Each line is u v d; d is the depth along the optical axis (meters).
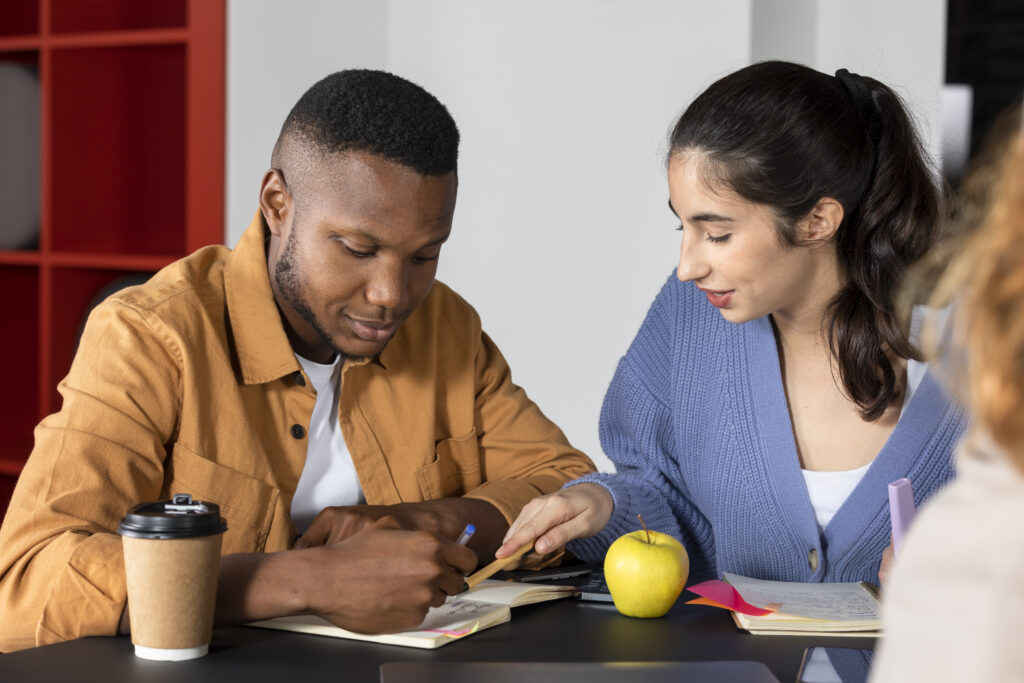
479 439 1.50
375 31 2.88
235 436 1.21
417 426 1.39
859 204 1.23
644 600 1.02
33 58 2.83
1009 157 0.44
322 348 1.32
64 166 2.64
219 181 2.51
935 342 0.49
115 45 2.57
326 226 1.16
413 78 2.89
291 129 1.20
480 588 1.10
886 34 2.63
